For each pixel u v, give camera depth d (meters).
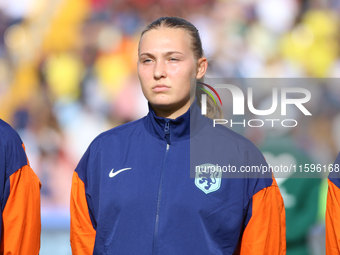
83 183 7.97
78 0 25.86
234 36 25.59
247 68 25.11
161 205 7.41
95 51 25.22
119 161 7.80
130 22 25.50
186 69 7.60
